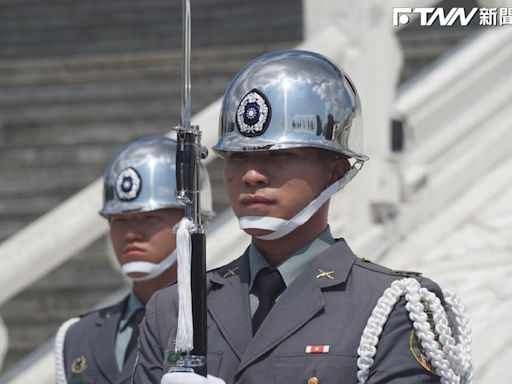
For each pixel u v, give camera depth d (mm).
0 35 25781
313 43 15375
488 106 17344
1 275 14172
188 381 7434
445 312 7777
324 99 8039
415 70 21797
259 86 8016
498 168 17141
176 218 11562
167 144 11820
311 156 7980
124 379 11180
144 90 21703
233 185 8008
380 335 7617
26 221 20156
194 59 22203
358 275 7895
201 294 7738
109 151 20859
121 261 11625
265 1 24859
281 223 7895
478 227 16000
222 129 8102
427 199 16156
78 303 18859
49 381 14086
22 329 18812
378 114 15398
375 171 15305
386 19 15578
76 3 26031
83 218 14312
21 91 22141
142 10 25625
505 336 13383
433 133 16578
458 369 7652
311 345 7641
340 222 15180
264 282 7992
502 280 14438
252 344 7707
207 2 25078
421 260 15344
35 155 21016
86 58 22812
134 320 11531
